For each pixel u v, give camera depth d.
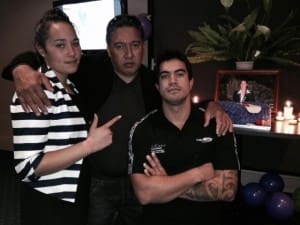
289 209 2.11
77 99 1.15
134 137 1.39
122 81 1.58
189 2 2.76
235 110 2.03
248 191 2.29
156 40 2.96
